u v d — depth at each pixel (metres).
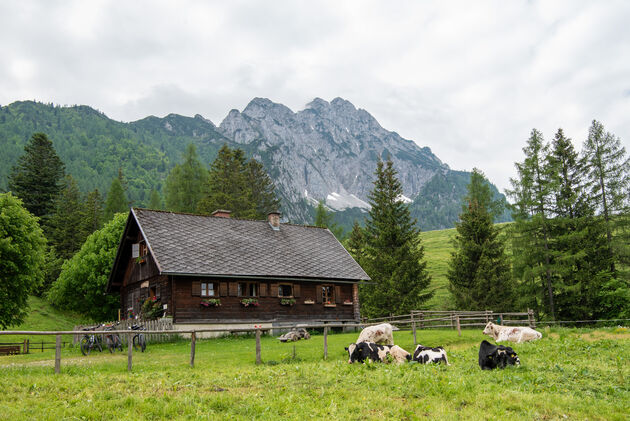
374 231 50.53
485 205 61.50
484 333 22.67
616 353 16.98
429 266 89.62
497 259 43.50
